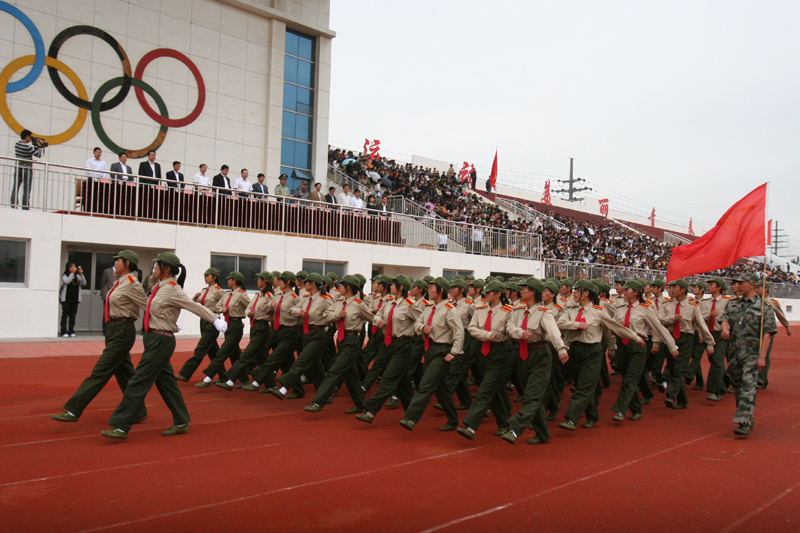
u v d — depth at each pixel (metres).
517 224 34.09
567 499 5.48
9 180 15.66
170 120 22.38
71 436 7.16
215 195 18.20
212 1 23.47
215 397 10.02
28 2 19.42
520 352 7.43
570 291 10.77
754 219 8.97
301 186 23.09
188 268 17.55
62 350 14.26
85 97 20.50
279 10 25.12
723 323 8.44
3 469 5.88
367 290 21.47
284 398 10.05
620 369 9.85
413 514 5.02
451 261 24.23
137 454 6.49
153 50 22.00
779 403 10.66
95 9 20.75
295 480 5.79
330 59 27.31
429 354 7.78
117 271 7.32
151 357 7.01
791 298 42.25
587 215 57.97
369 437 7.59
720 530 4.85
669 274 10.36
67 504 5.01
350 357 8.81
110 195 16.44
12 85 19.09
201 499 5.21
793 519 5.10
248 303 10.88
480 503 5.31
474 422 7.21
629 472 6.34
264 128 24.91
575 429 8.16
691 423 8.89
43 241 15.57
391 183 31.78
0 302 15.08
